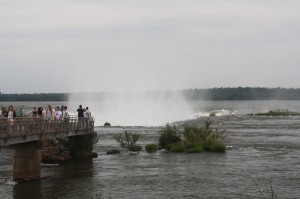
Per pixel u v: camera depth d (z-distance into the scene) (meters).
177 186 27.56
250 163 36.16
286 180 28.95
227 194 25.28
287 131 69.12
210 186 27.41
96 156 41.78
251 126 81.19
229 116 126.12
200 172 32.22
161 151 45.47
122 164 36.81
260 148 46.62
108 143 54.25
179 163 36.72
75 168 35.00
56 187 27.75
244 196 24.78
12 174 32.50
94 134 42.28
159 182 28.88
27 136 28.12
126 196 25.12
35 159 30.67
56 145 40.16
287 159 38.34
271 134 63.81
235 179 29.48
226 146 47.75
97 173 32.59
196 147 44.44
